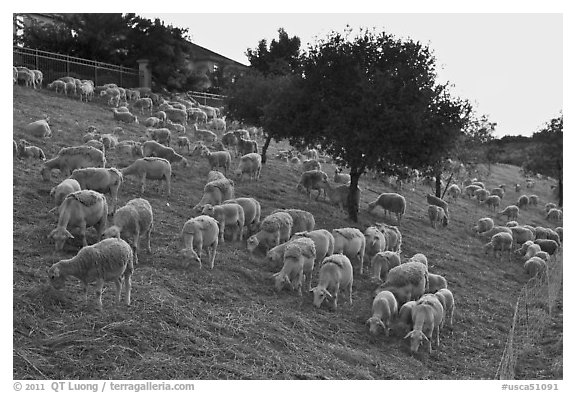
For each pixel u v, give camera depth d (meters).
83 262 12.41
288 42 62.34
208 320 13.52
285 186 30.36
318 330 14.97
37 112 32.25
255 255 18.77
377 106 27.28
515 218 41.53
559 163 59.75
